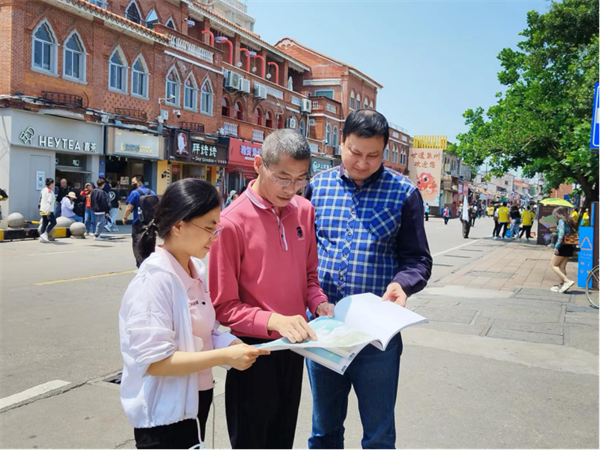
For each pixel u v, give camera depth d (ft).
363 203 8.01
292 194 6.63
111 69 65.67
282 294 6.86
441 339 18.54
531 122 58.23
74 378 13.52
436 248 59.88
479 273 37.65
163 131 73.36
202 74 81.87
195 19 91.56
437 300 26.08
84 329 18.16
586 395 13.39
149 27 78.84
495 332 19.62
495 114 70.74
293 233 7.16
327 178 8.52
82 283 26.61
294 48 135.74
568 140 54.75
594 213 30.14
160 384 5.54
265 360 6.81
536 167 64.90
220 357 5.31
